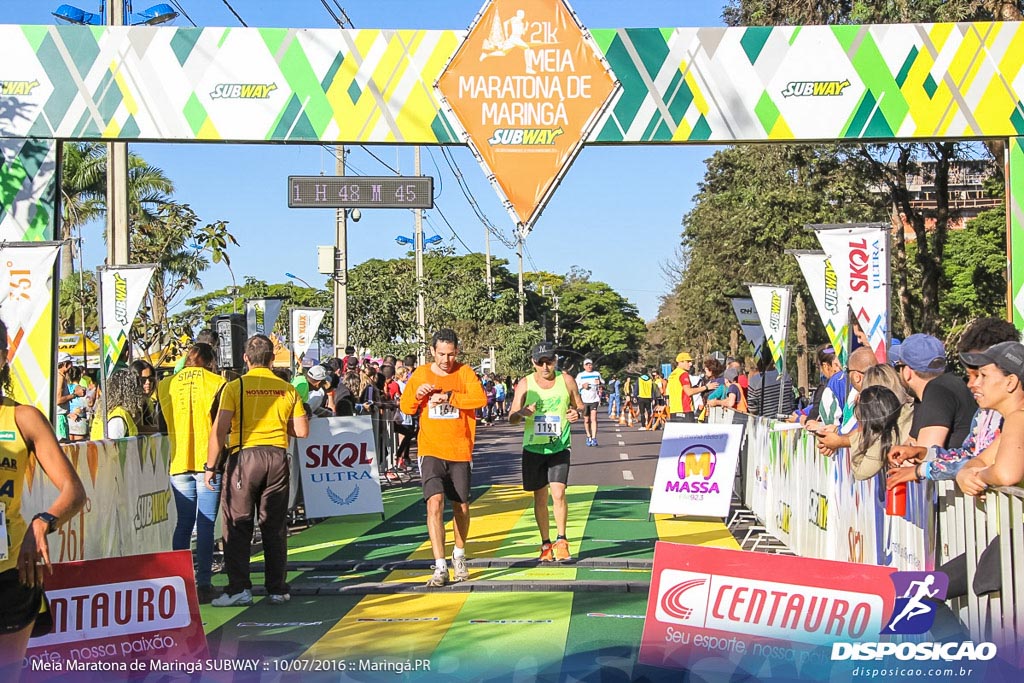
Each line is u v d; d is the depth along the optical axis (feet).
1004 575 15.46
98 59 34.91
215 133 34.94
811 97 34.63
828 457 27.25
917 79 34.45
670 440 39.52
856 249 32.48
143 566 17.19
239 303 106.63
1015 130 34.37
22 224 34.86
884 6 65.67
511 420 31.55
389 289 117.19
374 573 30.40
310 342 68.59
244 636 22.62
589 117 34.76
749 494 42.19
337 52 35.04
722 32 34.76
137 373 31.89
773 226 100.17
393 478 59.47
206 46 34.99
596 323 400.26
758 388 56.34
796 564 16.16
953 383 20.20
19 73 34.91
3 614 13.57
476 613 24.63
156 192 113.39
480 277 174.81
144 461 29.94
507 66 34.86
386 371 65.77
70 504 14.01
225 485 26.09
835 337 34.27
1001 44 34.37
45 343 31.27
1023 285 34.55
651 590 16.55
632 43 34.81
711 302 141.38
